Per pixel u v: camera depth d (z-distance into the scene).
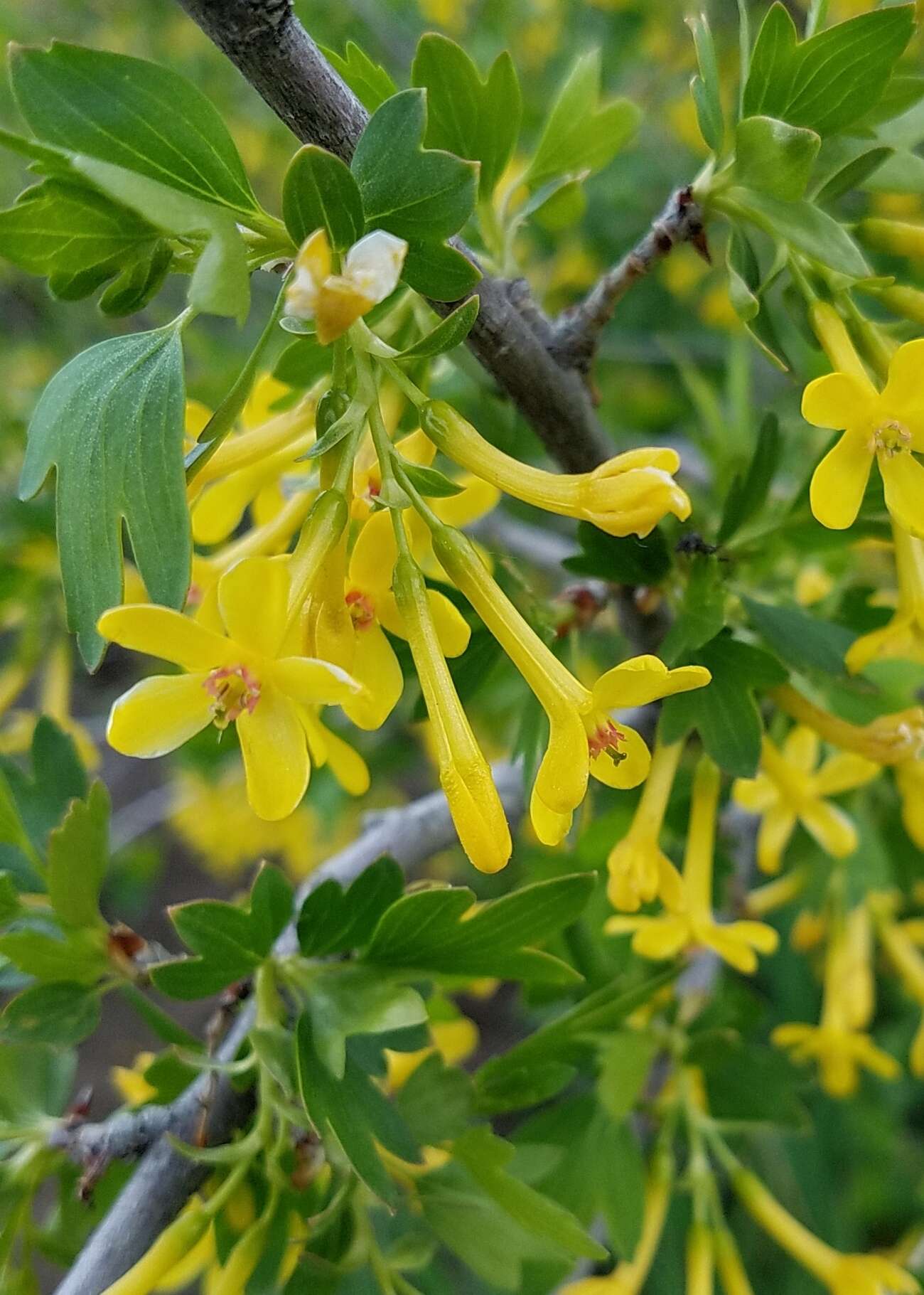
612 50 0.37
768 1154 0.32
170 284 0.44
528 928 0.16
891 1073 0.22
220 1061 0.17
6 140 0.15
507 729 0.29
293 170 0.15
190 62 0.45
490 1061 0.17
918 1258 0.25
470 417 0.21
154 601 0.15
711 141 0.16
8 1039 0.17
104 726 0.42
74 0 0.46
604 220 0.37
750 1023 0.21
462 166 0.15
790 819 0.20
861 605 0.19
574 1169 0.19
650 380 0.40
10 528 0.25
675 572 0.18
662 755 0.18
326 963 0.17
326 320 0.14
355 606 0.16
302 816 0.38
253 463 0.17
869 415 0.16
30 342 0.42
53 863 0.17
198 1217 0.16
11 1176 0.17
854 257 0.16
